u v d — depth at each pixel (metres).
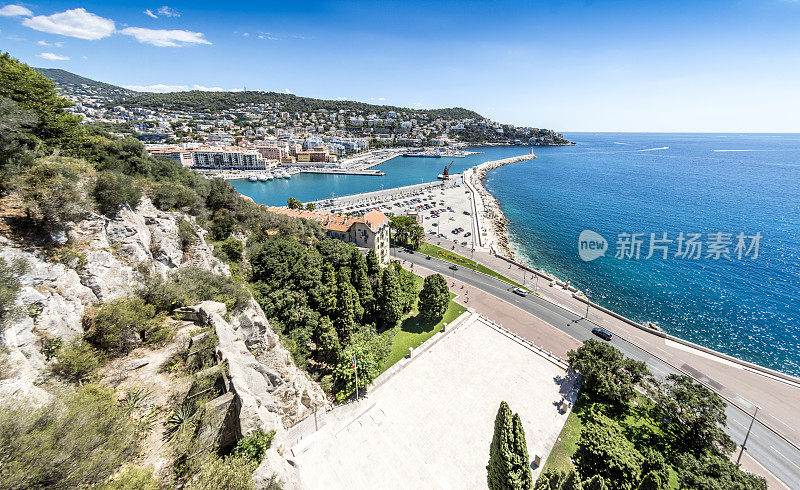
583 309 78.50
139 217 40.31
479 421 45.19
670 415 44.97
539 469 39.38
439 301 65.38
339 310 58.12
